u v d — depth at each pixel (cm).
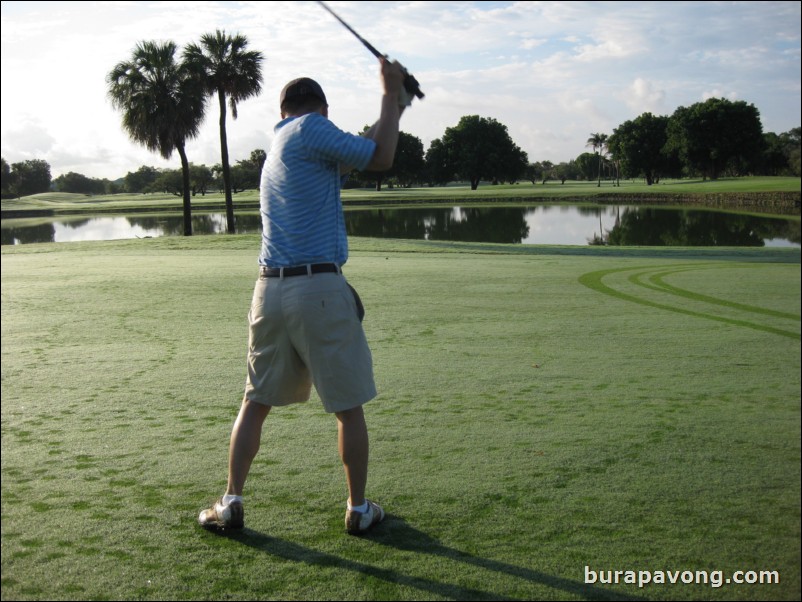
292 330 277
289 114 300
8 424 409
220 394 475
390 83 281
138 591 236
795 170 11138
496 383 509
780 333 700
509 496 311
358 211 5653
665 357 595
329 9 287
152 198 11856
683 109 10481
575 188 10075
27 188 14488
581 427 408
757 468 344
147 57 3152
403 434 394
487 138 11831
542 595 235
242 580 243
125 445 374
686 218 4275
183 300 912
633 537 274
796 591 236
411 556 259
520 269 1318
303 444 374
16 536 272
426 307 861
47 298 930
